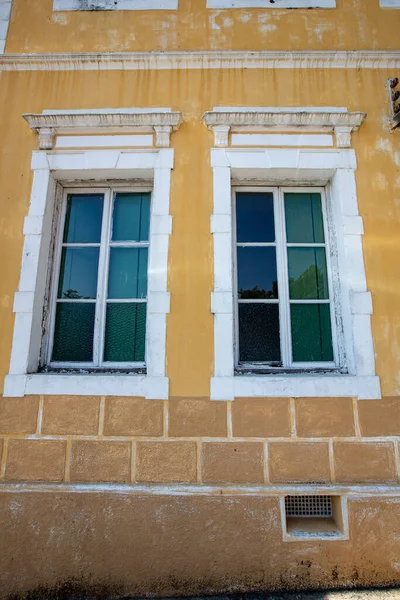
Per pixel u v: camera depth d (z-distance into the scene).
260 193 3.53
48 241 3.31
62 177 3.40
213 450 2.85
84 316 3.32
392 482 2.84
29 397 2.95
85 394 2.93
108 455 2.87
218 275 3.10
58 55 3.51
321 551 2.71
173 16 3.65
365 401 2.93
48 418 2.92
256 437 2.87
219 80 3.49
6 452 2.89
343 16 3.66
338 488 2.79
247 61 3.51
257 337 3.25
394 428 2.91
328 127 3.34
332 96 3.47
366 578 2.68
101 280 3.34
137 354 3.22
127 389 2.93
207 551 2.70
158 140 3.30
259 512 2.75
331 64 3.53
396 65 3.54
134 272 3.38
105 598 2.65
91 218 3.51
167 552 2.70
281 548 2.71
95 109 3.45
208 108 3.43
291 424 2.89
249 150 3.30
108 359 3.23
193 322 3.04
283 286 3.32
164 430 2.88
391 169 3.32
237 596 2.62
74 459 2.87
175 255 3.14
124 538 2.73
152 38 3.61
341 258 3.22
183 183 3.26
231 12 3.66
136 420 2.90
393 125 3.36
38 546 2.73
